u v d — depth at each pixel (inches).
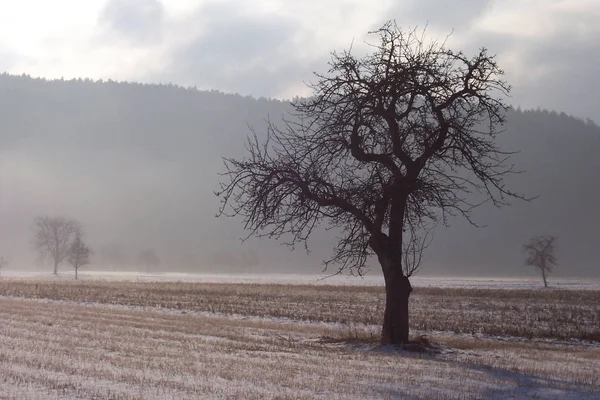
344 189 771.4
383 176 789.2
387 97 770.2
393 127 761.0
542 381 542.3
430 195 768.3
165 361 581.9
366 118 759.7
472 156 755.4
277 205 754.2
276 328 1061.1
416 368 589.3
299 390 455.2
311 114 772.6
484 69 751.1
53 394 417.7
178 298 1812.3
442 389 480.4
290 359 628.7
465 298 2086.6
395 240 774.5
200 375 506.6
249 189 754.8
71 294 1859.0
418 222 815.1
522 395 470.6
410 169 761.0
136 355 622.5
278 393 439.8
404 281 776.3
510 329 1165.1
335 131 759.1
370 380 508.7
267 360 614.5
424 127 759.1
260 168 760.3
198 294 1990.7
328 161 770.2
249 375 511.8
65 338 755.4
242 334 912.9
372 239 770.8
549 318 1425.9
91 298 1743.4
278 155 766.5
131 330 890.1
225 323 1112.8
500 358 722.2
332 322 1285.7
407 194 770.8
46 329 853.8
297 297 1939.0
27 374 485.4
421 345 770.8
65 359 573.9
